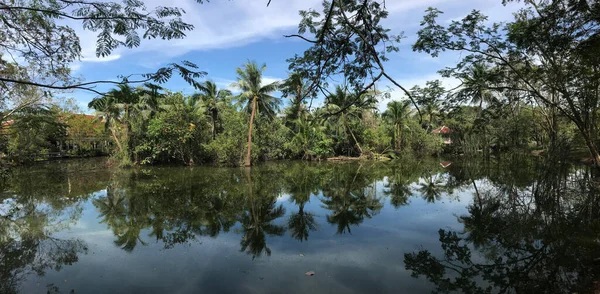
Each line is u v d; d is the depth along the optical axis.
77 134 35.19
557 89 11.29
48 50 5.26
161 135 24.42
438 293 4.36
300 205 11.02
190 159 26.58
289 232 7.56
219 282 4.80
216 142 24.95
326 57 4.81
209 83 28.03
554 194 11.86
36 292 4.60
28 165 26.73
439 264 5.44
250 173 21.17
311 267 5.34
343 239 6.93
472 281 4.79
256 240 6.92
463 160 31.62
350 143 35.75
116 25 4.04
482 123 14.48
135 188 14.79
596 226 7.64
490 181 16.25
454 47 11.18
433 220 8.60
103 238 7.23
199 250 6.28
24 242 6.97
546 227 7.71
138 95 4.43
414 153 37.38
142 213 9.86
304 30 4.85
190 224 8.49
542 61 11.37
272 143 31.09
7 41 5.07
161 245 6.62
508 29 10.58
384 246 6.44
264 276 4.99
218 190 14.22
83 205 11.16
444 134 42.72
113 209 10.48
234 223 8.58
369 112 35.38
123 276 5.08
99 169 23.75
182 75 4.15
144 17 4.04
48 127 16.61
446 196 12.37
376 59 3.57
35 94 12.56
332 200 11.91
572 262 5.46
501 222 8.29
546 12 8.77
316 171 22.47
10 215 9.68
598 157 13.45
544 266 5.31
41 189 14.80
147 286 4.69
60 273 5.24
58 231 7.87
